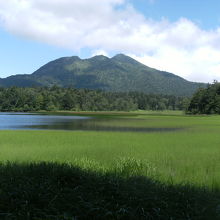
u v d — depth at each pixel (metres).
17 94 171.50
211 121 68.25
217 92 141.12
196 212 5.80
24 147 18.84
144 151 17.58
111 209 5.50
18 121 65.06
